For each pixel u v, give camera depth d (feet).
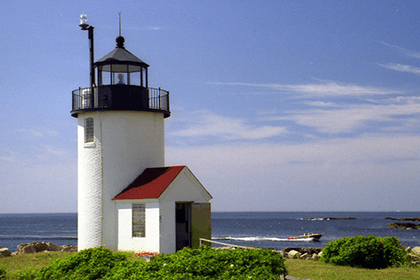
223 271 45.65
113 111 96.84
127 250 91.25
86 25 100.68
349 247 73.77
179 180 91.09
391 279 60.03
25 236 404.57
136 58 100.58
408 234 388.57
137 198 89.71
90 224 96.32
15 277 60.90
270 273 44.78
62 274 52.60
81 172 98.89
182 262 46.83
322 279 60.49
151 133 100.83
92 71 101.50
